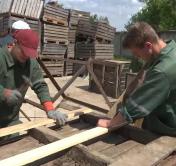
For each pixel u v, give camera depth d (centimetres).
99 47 1342
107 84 933
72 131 289
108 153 245
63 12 1289
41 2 1187
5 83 326
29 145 255
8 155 237
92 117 309
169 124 251
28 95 873
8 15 1089
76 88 1062
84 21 1356
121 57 2161
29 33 308
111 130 274
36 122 283
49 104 326
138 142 267
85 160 226
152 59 239
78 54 1366
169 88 226
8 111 336
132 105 232
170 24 2402
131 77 746
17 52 311
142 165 201
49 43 1234
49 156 230
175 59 227
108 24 1406
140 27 230
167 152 221
